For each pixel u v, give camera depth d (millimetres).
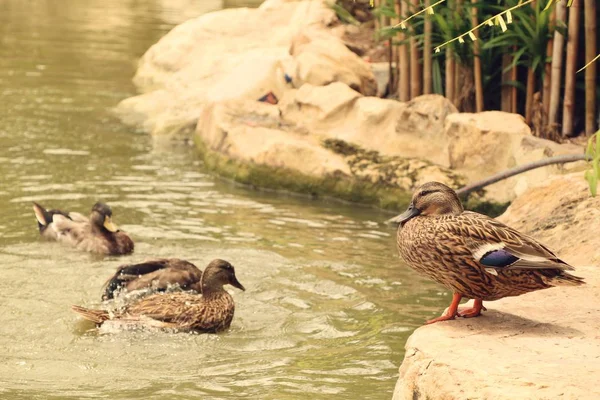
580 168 13312
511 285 6922
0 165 16000
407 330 10000
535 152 13984
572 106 14961
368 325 10172
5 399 8211
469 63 16328
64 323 10133
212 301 10250
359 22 22422
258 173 15680
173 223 13555
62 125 18969
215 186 15648
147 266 11297
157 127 18688
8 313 10297
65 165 16234
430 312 10523
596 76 15695
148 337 9875
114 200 14477
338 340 9789
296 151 15602
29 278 11383
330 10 22438
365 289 11234
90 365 9102
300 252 12516
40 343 9602
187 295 10539
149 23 31844
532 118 15609
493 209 14117
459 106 16500
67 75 23594
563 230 10617
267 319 10383
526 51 15531
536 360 6211
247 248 12594
